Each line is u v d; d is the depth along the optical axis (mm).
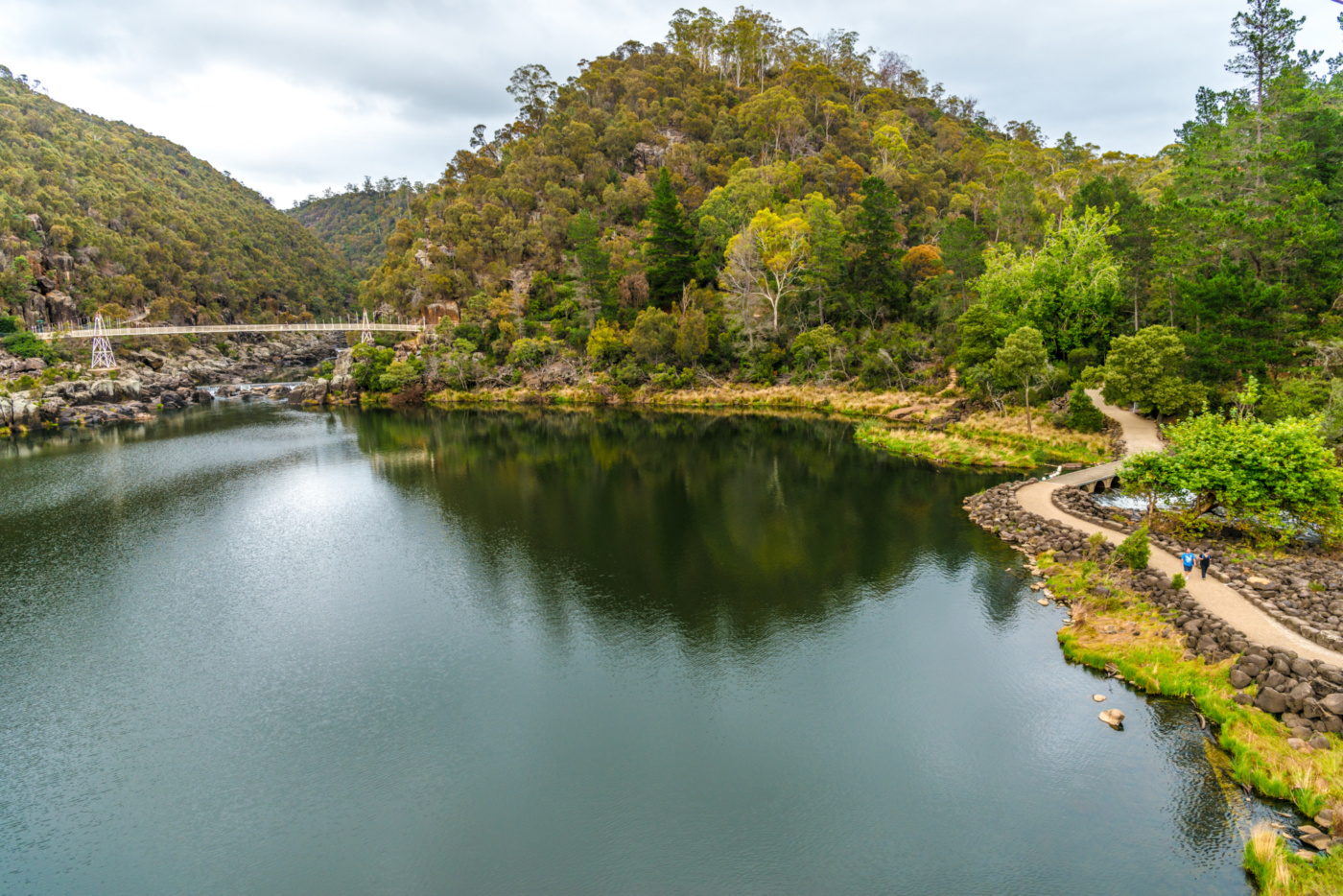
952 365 87375
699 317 110938
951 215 124500
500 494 59750
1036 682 26516
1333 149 64000
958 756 22797
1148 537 36406
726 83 181250
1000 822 19781
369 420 106312
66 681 29516
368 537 48125
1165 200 71438
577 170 165250
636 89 180125
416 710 26906
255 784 22953
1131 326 73188
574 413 109250
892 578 37594
